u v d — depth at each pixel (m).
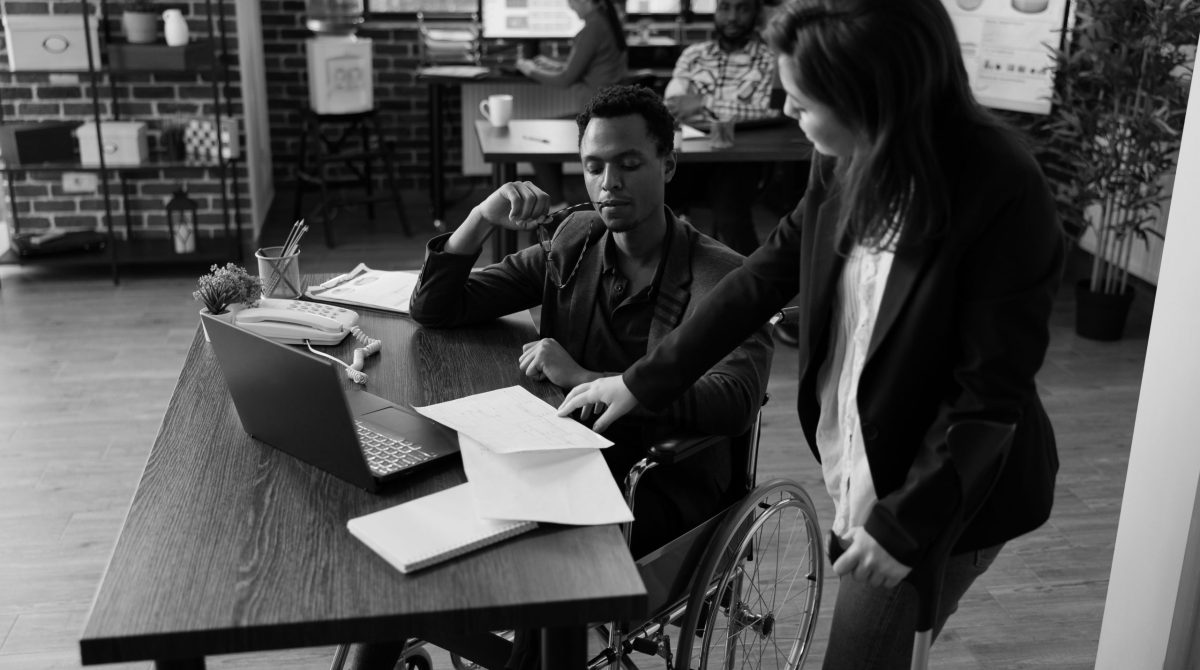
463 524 1.48
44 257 5.21
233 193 5.56
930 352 1.38
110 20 5.16
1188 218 1.89
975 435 1.33
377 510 1.54
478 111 6.61
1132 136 4.37
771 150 4.25
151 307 4.86
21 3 5.04
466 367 2.06
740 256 2.01
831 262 1.50
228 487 1.60
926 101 1.26
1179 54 4.23
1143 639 2.08
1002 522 1.49
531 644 1.77
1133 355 4.46
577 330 2.10
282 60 6.68
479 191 7.01
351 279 2.53
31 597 2.71
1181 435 1.95
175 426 1.80
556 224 2.18
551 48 6.76
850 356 1.55
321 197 6.38
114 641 1.26
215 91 5.04
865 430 1.44
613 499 1.56
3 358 4.26
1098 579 2.87
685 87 5.11
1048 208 1.33
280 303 2.32
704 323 1.71
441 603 1.32
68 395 3.92
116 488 3.27
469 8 6.83
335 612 1.30
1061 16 5.09
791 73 1.31
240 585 1.36
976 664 2.52
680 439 1.80
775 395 4.02
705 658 1.95
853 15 1.24
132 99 5.32
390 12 6.78
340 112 5.88
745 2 4.93
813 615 2.26
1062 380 4.19
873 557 1.36
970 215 1.31
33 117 5.27
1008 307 1.32
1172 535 1.98
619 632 1.86
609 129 1.93
